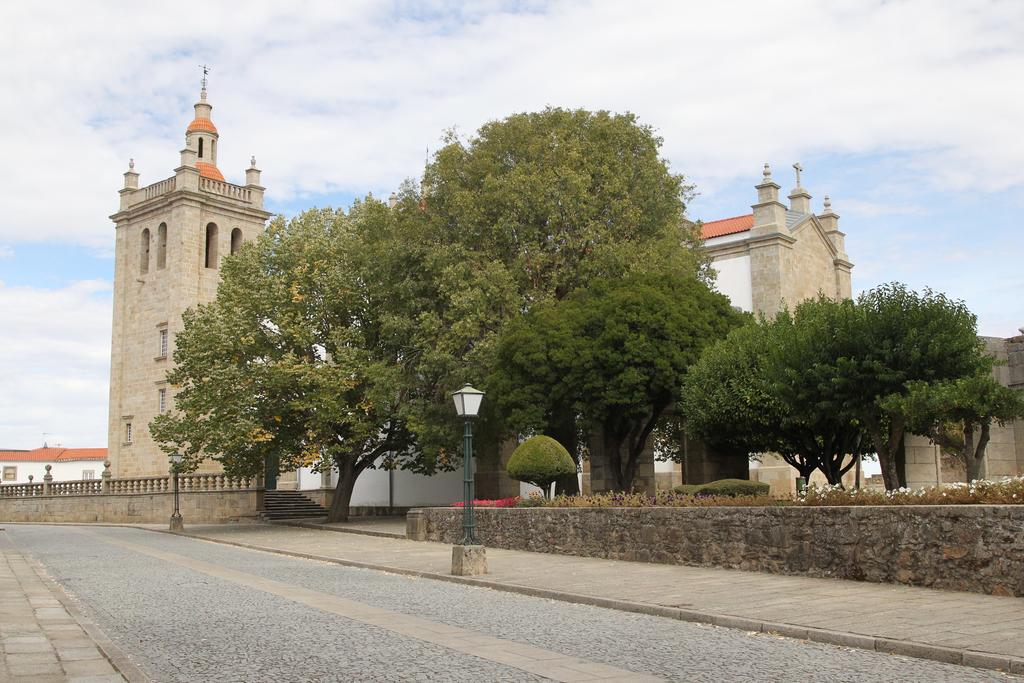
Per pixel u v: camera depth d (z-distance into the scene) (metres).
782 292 41.78
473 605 12.69
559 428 32.47
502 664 8.14
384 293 34.66
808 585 13.48
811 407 20.95
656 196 34.09
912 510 13.06
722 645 9.18
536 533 21.88
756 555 15.73
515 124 33.97
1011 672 7.64
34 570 18.41
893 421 19.86
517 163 33.50
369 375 33.31
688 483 30.30
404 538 28.08
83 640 9.42
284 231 37.44
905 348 19.12
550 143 33.53
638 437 32.50
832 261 47.38
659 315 27.69
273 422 35.19
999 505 11.98
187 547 26.66
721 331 28.88
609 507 19.52
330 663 8.25
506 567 17.86
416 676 7.64
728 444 27.55
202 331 35.00
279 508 44.47
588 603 12.77
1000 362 19.80
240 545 27.38
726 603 11.80
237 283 36.88
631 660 8.34
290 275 35.88
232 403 33.28
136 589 14.95
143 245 55.88
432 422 33.06
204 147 56.78
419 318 33.41
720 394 24.31
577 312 28.77
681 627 10.49
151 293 54.41
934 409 17.89
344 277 35.56
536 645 9.21
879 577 13.51
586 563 18.41
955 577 12.38
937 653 8.26
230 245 55.56
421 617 11.38
